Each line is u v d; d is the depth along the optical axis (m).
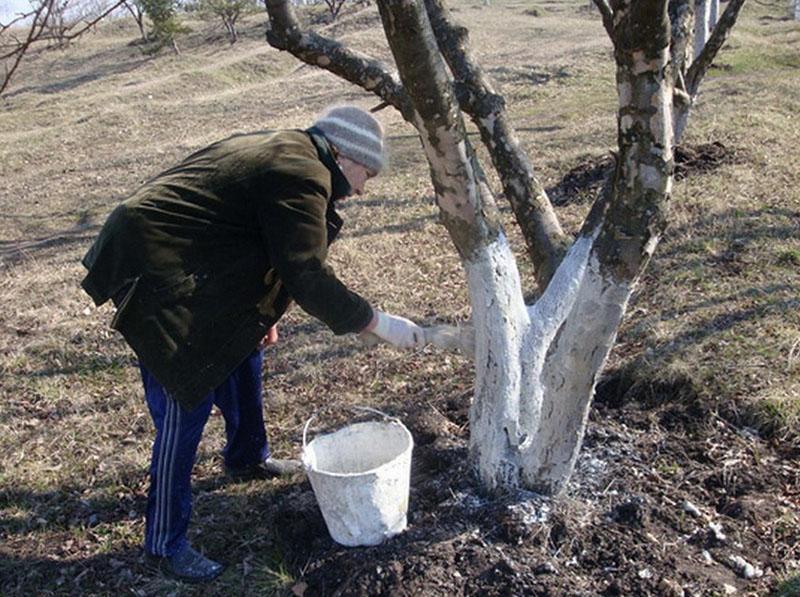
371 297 5.63
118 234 2.60
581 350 2.55
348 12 32.41
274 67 26.31
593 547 2.69
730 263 4.96
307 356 4.77
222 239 2.63
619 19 2.18
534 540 2.70
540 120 12.05
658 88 2.20
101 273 2.66
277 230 2.55
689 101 5.12
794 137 8.20
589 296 2.48
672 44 2.93
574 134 10.26
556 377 2.62
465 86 3.06
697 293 4.59
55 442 4.12
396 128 13.27
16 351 5.29
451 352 4.58
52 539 3.31
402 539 2.77
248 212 2.62
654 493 2.95
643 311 4.51
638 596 2.50
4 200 12.07
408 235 6.98
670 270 5.00
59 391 4.68
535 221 3.08
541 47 22.16
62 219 10.36
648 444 3.27
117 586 2.96
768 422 3.28
